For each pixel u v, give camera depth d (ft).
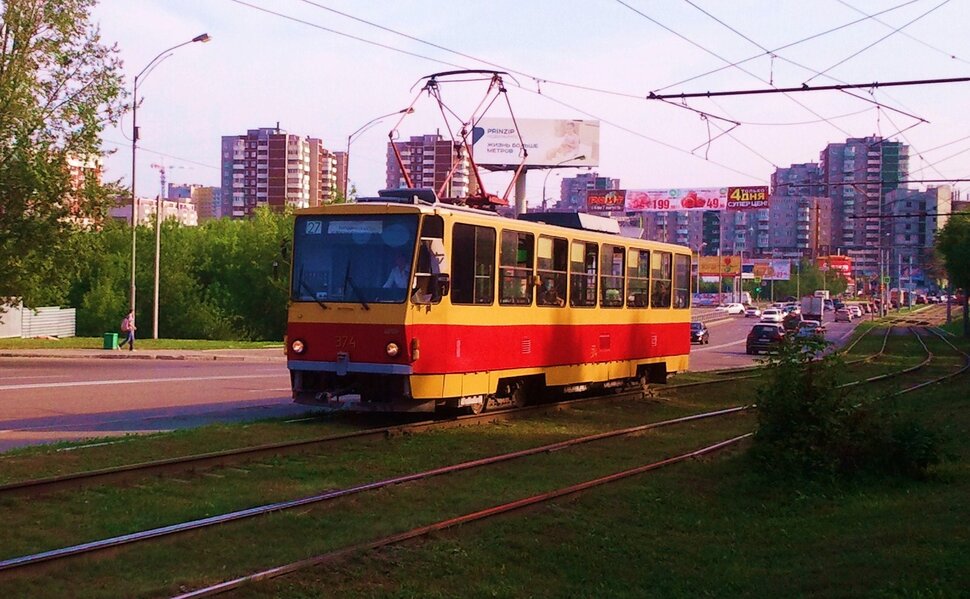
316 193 446.19
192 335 208.44
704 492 38.09
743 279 448.24
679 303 82.02
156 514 30.91
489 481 38.81
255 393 74.64
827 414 40.19
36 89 124.06
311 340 52.75
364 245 52.19
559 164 253.24
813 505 35.37
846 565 25.91
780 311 304.50
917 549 26.86
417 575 25.08
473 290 54.03
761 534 31.09
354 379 52.65
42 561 24.16
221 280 223.92
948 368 122.72
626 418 64.18
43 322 177.17
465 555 26.94
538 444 49.80
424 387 51.08
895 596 22.54
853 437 39.96
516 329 57.98
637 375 76.02
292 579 23.91
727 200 267.59
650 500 36.11
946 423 59.36
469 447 47.39
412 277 50.60
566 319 63.46
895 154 439.63
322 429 51.21
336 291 52.26
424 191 55.36
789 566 26.73
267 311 219.82
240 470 38.78
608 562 27.50
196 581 23.56
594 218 68.64
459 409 60.23
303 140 428.15
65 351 130.62
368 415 57.88
